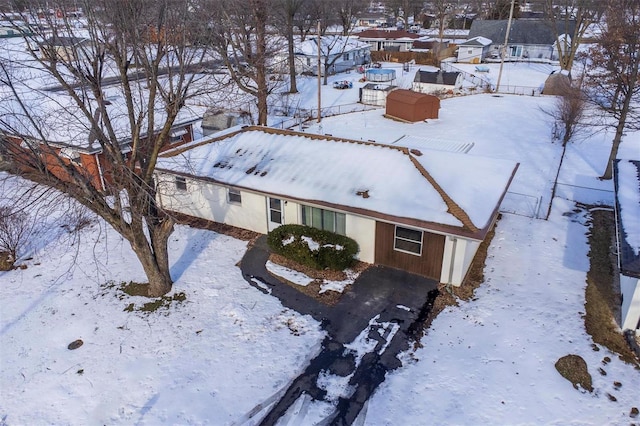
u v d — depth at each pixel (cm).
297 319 1198
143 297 1302
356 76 5103
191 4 1434
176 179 1748
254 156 1691
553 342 1085
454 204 1275
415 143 2417
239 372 1031
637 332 1089
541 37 5672
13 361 1082
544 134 2789
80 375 1035
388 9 10600
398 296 1277
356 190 1410
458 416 907
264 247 1552
